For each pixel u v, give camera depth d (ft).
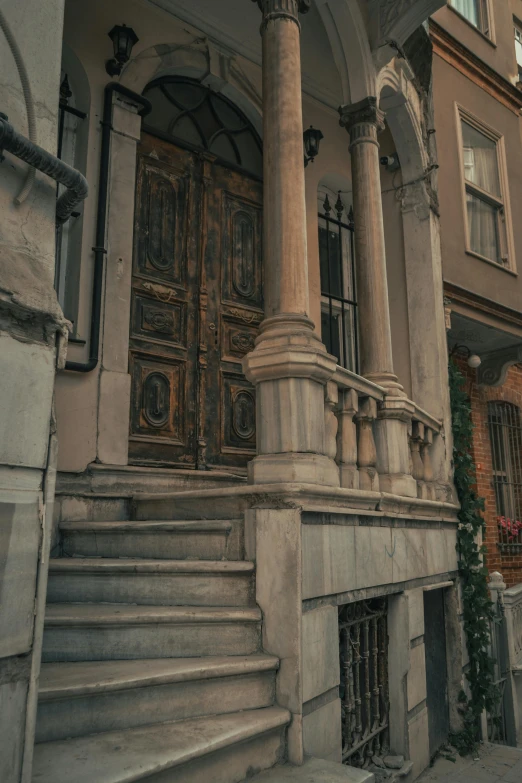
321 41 19.99
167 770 7.50
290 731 9.46
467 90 29.43
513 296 28.91
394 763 13.25
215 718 8.92
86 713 7.98
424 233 22.40
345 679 12.25
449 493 19.86
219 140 19.70
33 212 6.79
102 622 9.26
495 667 21.43
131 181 16.51
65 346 6.98
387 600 14.73
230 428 18.11
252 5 18.26
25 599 6.23
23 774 6.05
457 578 19.34
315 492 10.61
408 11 17.33
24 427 6.38
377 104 18.21
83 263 15.30
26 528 6.31
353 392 13.53
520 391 33.47
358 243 17.57
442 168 27.07
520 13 35.96
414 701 14.57
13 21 6.81
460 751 17.29
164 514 13.08
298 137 13.34
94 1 16.65
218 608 10.17
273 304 12.55
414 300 22.17
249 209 20.02
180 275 17.75
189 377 17.47
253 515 10.64
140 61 17.30
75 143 16.06
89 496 13.76
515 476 32.53
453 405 21.71
